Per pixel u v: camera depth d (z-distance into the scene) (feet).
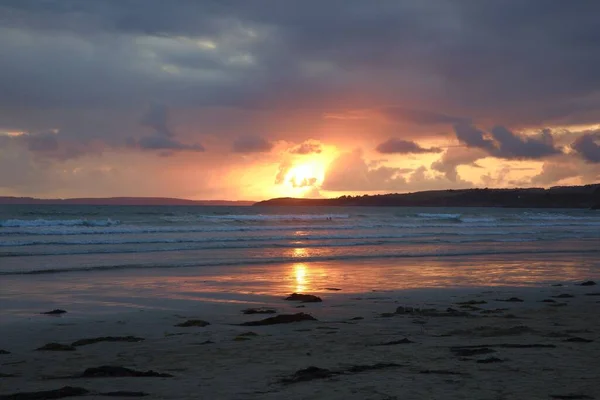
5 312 46.19
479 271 79.20
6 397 21.62
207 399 21.08
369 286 64.13
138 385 23.41
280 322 40.98
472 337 34.45
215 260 89.04
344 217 254.88
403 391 21.70
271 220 209.67
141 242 114.83
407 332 36.52
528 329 36.81
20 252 93.04
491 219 255.50
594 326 38.42
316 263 88.07
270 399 20.93
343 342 33.09
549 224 234.58
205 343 33.55
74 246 104.22
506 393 21.31
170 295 56.39
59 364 28.53
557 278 72.59
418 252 107.34
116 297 54.80
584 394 21.12
